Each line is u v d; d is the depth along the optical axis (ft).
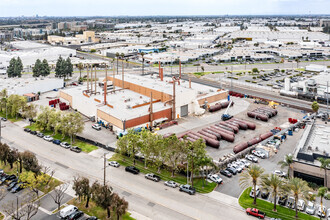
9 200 263.90
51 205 256.32
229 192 278.67
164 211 248.93
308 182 291.58
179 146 289.12
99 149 371.15
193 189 276.62
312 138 351.05
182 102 494.59
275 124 468.34
